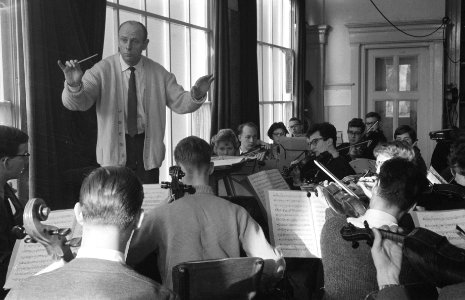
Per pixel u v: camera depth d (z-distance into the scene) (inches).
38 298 50.9
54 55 140.9
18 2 133.0
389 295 61.4
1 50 134.5
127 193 54.9
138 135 130.8
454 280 55.0
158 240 88.5
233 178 141.4
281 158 195.3
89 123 152.2
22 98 135.3
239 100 271.7
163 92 133.7
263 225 115.9
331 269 81.2
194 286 77.0
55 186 137.1
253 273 79.1
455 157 107.3
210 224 88.7
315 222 107.7
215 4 241.9
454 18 353.4
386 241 66.6
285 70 355.9
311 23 378.9
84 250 54.3
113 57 130.0
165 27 217.5
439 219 90.9
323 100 377.1
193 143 94.7
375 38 364.8
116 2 184.2
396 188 78.1
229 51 248.2
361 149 237.9
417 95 363.3
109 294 51.0
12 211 107.7
